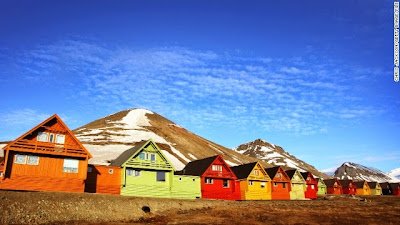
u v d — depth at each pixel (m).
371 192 123.19
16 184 38.75
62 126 43.22
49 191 38.69
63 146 42.34
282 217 35.59
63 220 29.44
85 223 29.39
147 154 50.34
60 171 41.75
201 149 151.38
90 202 33.84
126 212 34.19
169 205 40.03
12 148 39.09
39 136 41.62
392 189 127.88
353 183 121.31
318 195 93.00
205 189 55.81
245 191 61.19
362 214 39.03
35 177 40.06
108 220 31.47
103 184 46.06
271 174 68.50
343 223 32.91
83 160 43.41
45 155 41.38
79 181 42.44
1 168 47.28
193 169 62.22
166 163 51.25
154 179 50.22
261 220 33.69
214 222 32.06
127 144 118.12
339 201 60.16
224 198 57.31
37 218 28.45
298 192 71.69
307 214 38.09
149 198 40.69
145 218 33.59
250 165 65.06
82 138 120.69
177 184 52.50
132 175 48.69
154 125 162.50
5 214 27.50
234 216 35.75
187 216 35.38
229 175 58.88
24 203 29.94
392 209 44.88
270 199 63.56
